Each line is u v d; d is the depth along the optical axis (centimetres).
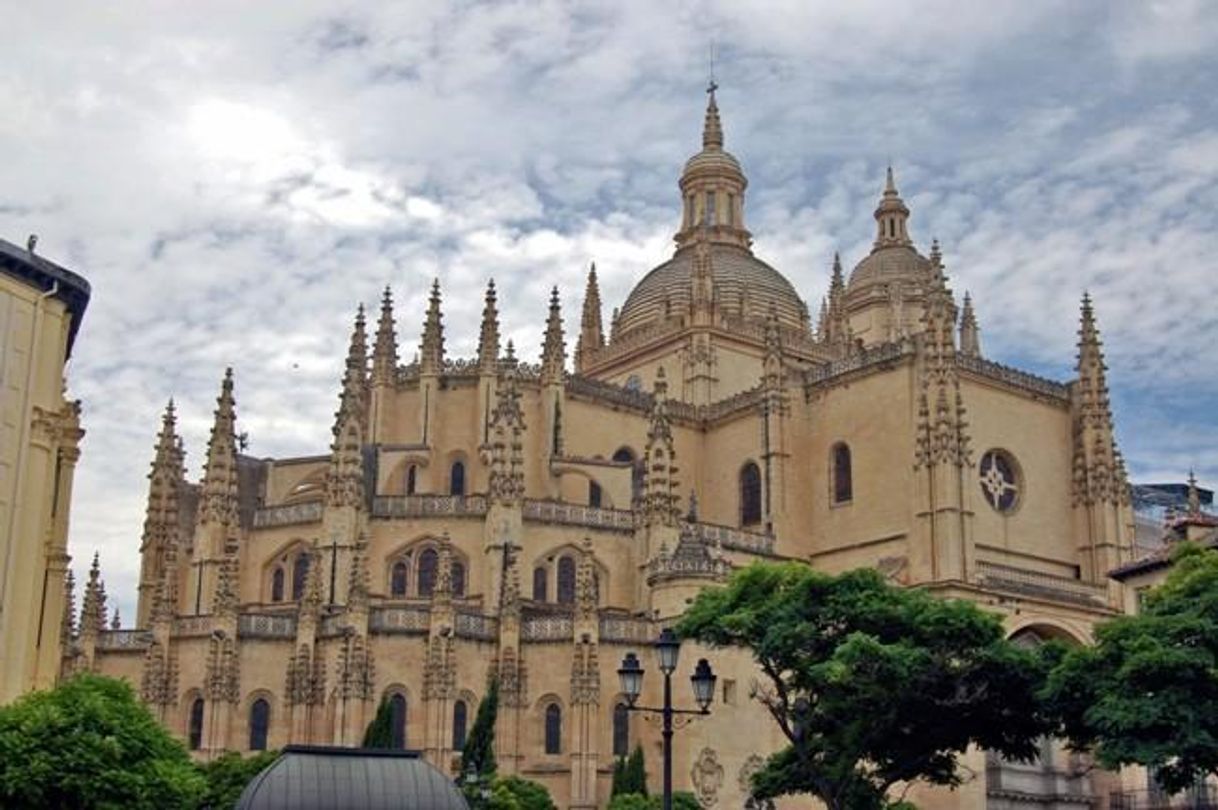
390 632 8712
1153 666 5341
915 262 14650
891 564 9981
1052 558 10519
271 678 8794
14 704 4747
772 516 10638
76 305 6084
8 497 5588
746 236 14512
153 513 10581
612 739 8744
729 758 8712
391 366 10888
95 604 9100
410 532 9619
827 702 6197
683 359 12612
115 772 4525
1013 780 9438
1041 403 10788
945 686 6203
